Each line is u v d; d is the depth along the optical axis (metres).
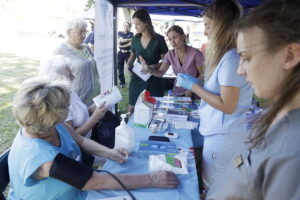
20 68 8.09
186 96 2.85
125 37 5.98
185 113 2.07
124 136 1.40
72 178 1.03
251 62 0.53
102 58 2.97
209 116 1.47
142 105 1.82
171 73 5.73
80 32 2.61
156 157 1.29
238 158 0.66
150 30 3.07
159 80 3.29
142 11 3.01
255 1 3.85
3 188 1.16
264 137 0.55
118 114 4.09
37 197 1.08
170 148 1.42
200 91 1.44
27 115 1.04
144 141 1.50
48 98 1.06
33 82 1.11
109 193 1.07
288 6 0.46
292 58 0.47
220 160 1.44
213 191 0.78
